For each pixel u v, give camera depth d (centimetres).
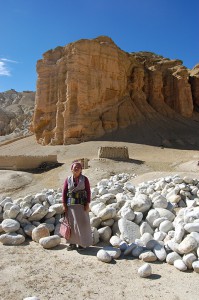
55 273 490
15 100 13775
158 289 439
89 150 4338
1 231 666
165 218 671
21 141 6088
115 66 5391
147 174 2048
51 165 3191
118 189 1017
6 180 2561
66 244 623
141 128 5222
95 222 668
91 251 586
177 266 500
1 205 758
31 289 439
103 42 5325
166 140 4875
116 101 5494
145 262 532
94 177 2545
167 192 941
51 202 794
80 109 4984
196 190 907
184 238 565
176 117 5978
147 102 6094
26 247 603
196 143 4850
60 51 5488
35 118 5619
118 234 650
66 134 4934
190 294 425
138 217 677
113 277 477
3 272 491
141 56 7638
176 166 3069
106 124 5116
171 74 6644
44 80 5506
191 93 6875
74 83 5022
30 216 690
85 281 464
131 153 4169
